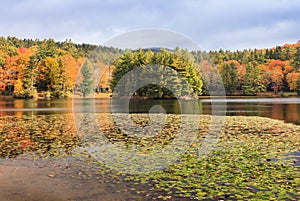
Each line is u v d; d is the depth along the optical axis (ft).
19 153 24.40
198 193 15.19
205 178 17.52
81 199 14.70
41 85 146.20
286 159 21.77
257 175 17.88
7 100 123.34
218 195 14.85
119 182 17.07
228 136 31.99
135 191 15.65
